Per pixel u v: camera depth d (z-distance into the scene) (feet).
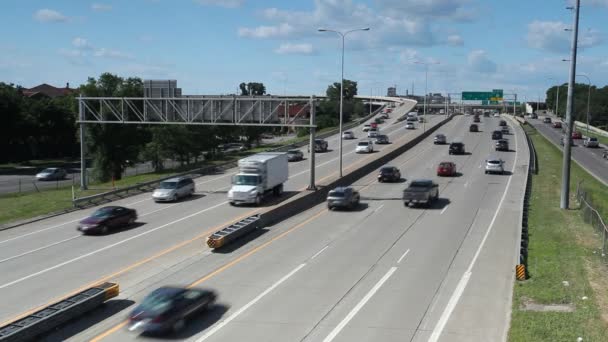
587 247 89.04
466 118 464.24
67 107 325.01
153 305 56.90
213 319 60.80
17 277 79.71
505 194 147.74
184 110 153.69
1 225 115.03
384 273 78.48
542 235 98.94
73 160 319.88
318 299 67.41
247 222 105.29
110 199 146.41
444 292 69.77
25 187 199.82
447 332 56.49
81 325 59.72
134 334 56.75
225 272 79.92
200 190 162.40
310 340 54.80
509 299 66.85
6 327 54.44
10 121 285.02
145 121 155.53
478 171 191.52
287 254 89.86
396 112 515.91
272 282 74.64
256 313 62.64
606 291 66.80
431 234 103.50
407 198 130.31
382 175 172.96
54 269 83.56
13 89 299.58
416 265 82.58
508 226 109.70
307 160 227.61
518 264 74.08
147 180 189.37
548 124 481.05
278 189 148.25
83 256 90.99
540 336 52.26
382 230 107.45
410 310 63.26
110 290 65.87
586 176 200.03
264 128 358.64
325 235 103.60
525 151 248.11
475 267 81.20
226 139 317.83
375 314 62.08
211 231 107.86
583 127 488.44
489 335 55.62
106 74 226.99
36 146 324.19
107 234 107.24
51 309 59.41
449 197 144.56
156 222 117.80
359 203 137.90
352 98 647.97
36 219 122.31
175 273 80.02
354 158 227.61
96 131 223.30
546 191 151.64
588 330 53.93
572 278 71.72
